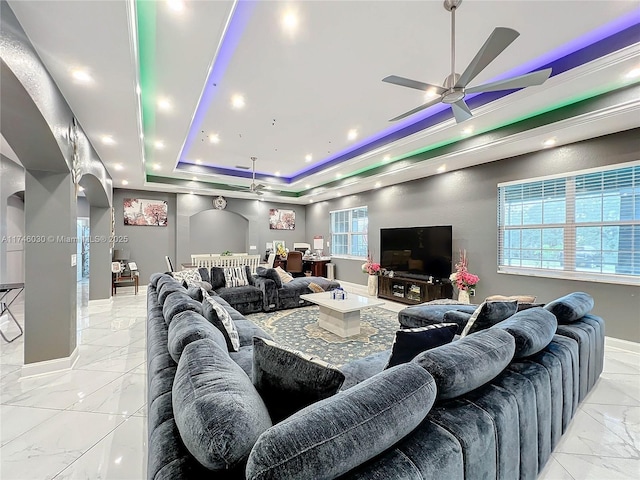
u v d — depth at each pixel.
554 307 2.34
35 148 2.67
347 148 5.76
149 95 3.18
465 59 2.89
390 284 6.25
